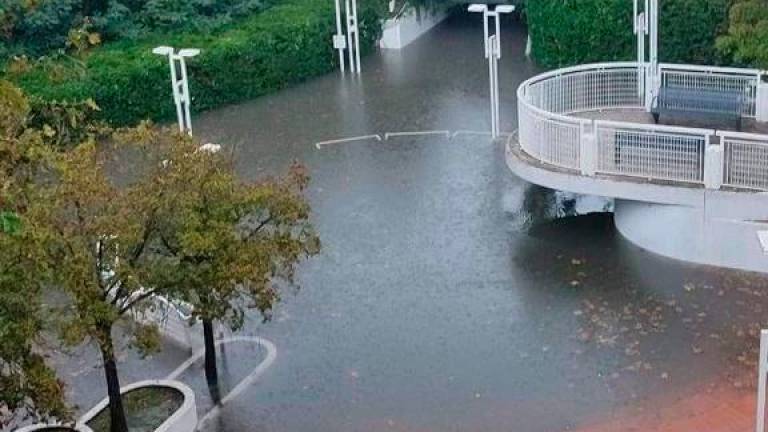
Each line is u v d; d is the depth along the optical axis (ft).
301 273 64.90
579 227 68.69
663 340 55.57
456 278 63.36
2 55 94.43
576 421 49.65
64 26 100.01
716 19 92.32
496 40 83.87
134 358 57.36
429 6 119.96
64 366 56.90
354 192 76.48
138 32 101.81
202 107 96.58
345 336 58.08
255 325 59.52
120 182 72.59
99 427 50.60
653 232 63.98
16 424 51.55
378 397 52.60
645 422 49.24
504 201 73.36
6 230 37.22
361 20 110.11
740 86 74.02
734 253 61.46
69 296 50.98
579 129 64.23
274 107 96.84
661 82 76.28
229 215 47.50
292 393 53.47
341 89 100.94
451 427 49.90
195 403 52.08
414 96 97.09
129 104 92.58
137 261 47.03
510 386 52.65
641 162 63.00
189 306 55.16
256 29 101.65
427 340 57.16
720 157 60.49
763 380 44.16
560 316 58.39
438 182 77.30
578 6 98.17
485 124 88.38
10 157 41.57
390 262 65.82
